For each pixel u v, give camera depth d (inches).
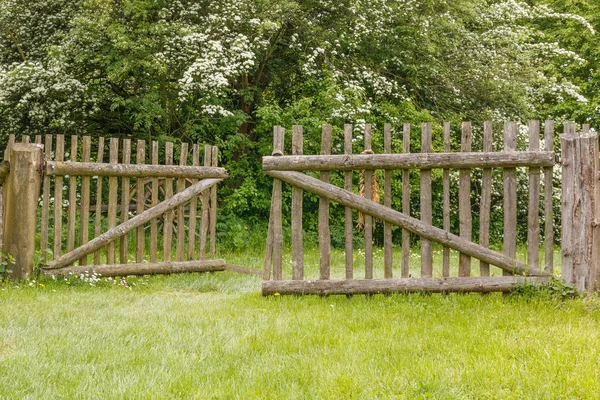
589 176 245.1
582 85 813.9
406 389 147.4
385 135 266.8
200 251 362.0
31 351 175.2
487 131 259.8
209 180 361.7
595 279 244.8
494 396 143.1
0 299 249.4
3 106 545.3
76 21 494.0
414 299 250.2
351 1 587.2
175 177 350.6
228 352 179.9
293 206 271.4
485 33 668.7
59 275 305.9
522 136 622.5
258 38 528.7
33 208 299.3
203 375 158.6
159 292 301.6
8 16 577.3
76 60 521.0
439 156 260.7
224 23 526.0
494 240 619.2
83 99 550.3
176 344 188.1
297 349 183.6
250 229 564.1
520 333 192.9
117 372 160.2
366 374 157.1
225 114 506.6
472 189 645.3
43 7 587.2
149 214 338.3
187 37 483.8
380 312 231.3
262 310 239.6
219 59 506.3
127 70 508.7
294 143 272.8
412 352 177.2
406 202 265.3
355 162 265.7
